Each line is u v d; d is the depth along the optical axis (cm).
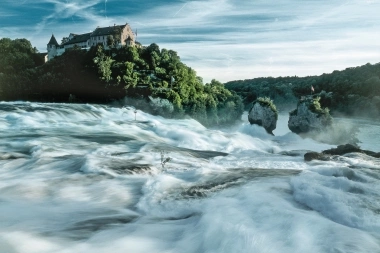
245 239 703
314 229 748
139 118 5981
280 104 17588
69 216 934
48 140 2514
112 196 1119
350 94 14600
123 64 9256
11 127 3425
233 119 10038
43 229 831
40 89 10475
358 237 713
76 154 1941
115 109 6194
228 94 10800
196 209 969
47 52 15138
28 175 1372
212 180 1258
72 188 1190
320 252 647
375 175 1280
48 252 708
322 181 1120
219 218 843
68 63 10675
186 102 8519
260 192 1075
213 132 3703
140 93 8344
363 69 18388
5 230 807
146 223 888
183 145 3112
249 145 3525
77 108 5512
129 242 772
